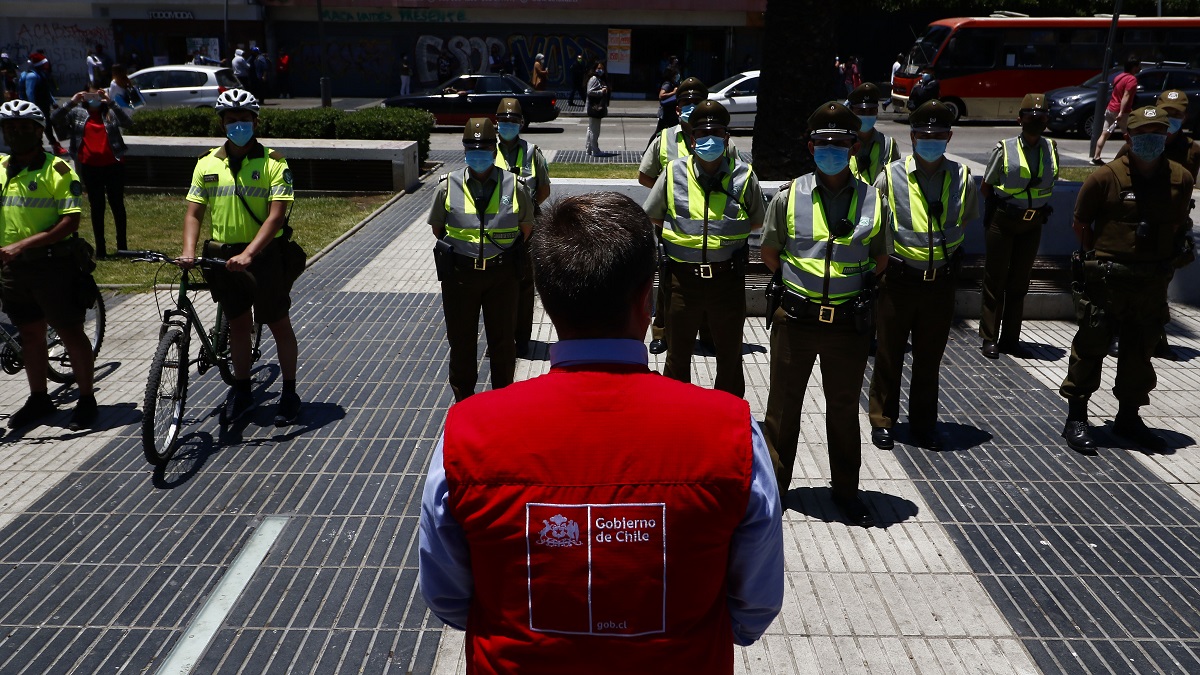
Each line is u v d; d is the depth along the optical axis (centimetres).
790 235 446
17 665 349
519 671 163
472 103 2256
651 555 160
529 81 3334
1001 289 692
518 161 686
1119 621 377
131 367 678
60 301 545
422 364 682
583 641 161
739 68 3284
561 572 159
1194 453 538
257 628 371
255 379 649
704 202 512
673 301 531
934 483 501
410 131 1541
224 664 350
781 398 461
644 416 164
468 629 176
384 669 347
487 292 547
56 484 494
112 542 436
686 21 3225
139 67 3319
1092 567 418
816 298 439
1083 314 528
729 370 545
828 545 436
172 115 1561
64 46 3300
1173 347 730
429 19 3284
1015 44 2411
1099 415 595
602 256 168
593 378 168
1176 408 607
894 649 358
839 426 455
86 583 402
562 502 160
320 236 1093
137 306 825
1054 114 2161
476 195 532
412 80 3366
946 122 495
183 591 396
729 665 173
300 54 3359
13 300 551
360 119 1537
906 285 518
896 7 3209
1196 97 2144
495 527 161
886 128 2322
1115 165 511
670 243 524
